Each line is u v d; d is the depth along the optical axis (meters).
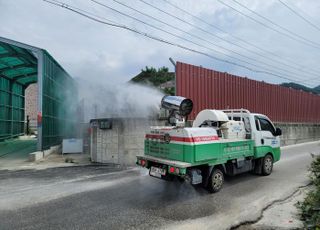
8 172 7.62
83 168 8.21
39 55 11.02
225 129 6.01
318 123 22.67
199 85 11.21
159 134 5.52
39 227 3.67
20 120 21.69
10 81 18.89
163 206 4.57
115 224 3.76
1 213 4.23
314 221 3.39
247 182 6.35
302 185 6.03
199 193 5.38
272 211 4.30
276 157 7.61
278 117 17.12
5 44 11.68
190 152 4.73
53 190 5.61
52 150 12.34
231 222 3.84
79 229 3.60
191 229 3.59
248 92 14.33
